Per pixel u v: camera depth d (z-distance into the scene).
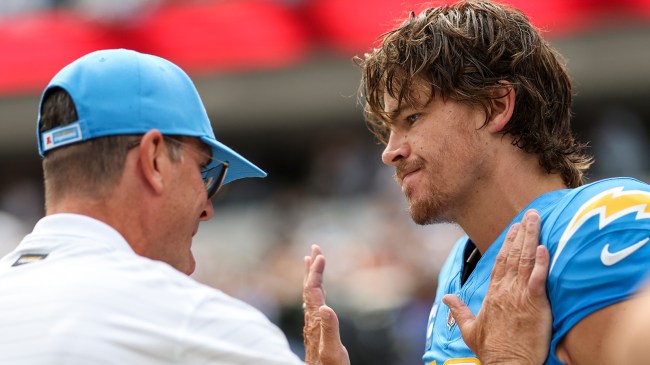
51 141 6.29
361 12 31.23
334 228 27.78
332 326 7.52
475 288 7.09
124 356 5.59
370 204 29.59
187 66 32.75
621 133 29.48
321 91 32.78
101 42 33.12
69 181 6.26
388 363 19.30
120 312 5.70
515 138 7.09
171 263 6.54
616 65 29.92
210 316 5.87
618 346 4.94
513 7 7.42
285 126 35.34
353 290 21.97
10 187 37.75
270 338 5.98
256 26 32.88
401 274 22.31
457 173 7.07
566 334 6.26
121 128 6.22
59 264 5.96
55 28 34.12
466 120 7.06
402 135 7.29
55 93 6.36
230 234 30.73
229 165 6.93
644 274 6.02
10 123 35.34
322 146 35.66
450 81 6.98
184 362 5.70
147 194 6.29
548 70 7.21
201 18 33.03
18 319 5.70
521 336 6.36
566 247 6.35
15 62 34.28
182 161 6.47
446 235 23.19
